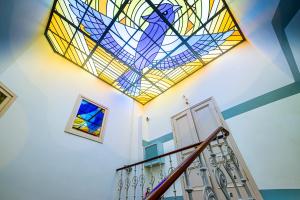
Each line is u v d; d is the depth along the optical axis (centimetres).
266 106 296
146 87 538
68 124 351
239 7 290
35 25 288
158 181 404
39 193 261
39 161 279
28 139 277
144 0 301
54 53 390
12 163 247
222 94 380
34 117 296
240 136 308
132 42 380
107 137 423
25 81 292
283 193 229
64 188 294
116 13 318
